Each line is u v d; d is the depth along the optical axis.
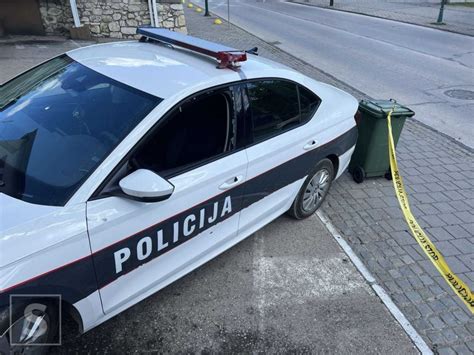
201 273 3.42
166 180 2.33
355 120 4.45
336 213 4.49
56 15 11.52
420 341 2.96
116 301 2.49
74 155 2.36
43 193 2.19
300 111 3.64
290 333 2.93
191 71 2.82
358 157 5.16
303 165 3.74
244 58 3.00
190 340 2.81
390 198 4.88
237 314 3.05
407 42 15.11
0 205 2.08
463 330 3.09
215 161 2.82
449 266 3.79
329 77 9.90
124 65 2.89
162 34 3.43
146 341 2.77
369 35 16.50
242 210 3.24
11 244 1.92
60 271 2.07
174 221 2.60
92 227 2.15
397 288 3.45
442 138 6.74
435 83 9.86
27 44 10.51
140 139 2.38
